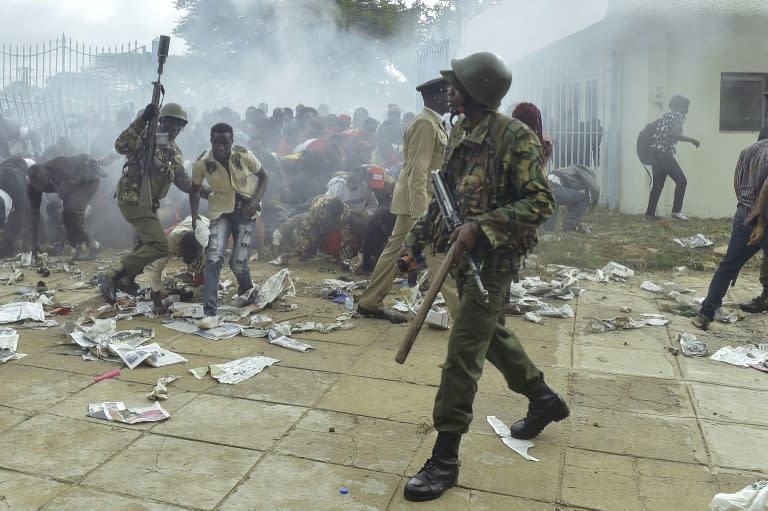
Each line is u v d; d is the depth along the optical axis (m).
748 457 3.48
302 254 8.27
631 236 9.87
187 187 6.22
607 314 6.17
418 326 2.95
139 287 6.86
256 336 5.37
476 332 3.08
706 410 4.06
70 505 2.97
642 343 5.34
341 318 5.88
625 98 12.33
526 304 6.20
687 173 11.93
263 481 3.19
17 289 6.93
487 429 3.77
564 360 4.93
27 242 8.92
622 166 12.50
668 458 3.46
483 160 3.02
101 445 3.52
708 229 10.27
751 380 4.55
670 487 3.18
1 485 3.12
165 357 4.81
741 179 5.43
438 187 3.13
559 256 8.44
